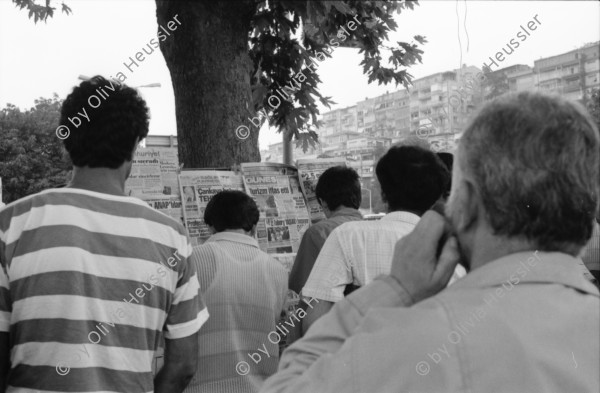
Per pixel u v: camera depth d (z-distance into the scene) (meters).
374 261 1.85
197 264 2.09
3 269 1.31
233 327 2.09
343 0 4.71
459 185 0.74
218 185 3.31
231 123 3.91
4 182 23.58
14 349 1.31
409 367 0.65
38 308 1.29
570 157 0.67
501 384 0.63
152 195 3.11
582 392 0.64
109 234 1.38
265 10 4.40
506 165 0.67
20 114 24.58
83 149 1.45
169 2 3.85
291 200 3.54
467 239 0.74
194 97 3.89
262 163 3.56
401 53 6.04
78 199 1.39
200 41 3.82
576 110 0.71
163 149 3.21
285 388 0.71
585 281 0.71
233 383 2.05
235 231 2.26
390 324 0.68
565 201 0.67
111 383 1.33
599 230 2.20
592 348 0.66
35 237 1.32
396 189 1.91
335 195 2.59
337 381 0.67
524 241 0.69
